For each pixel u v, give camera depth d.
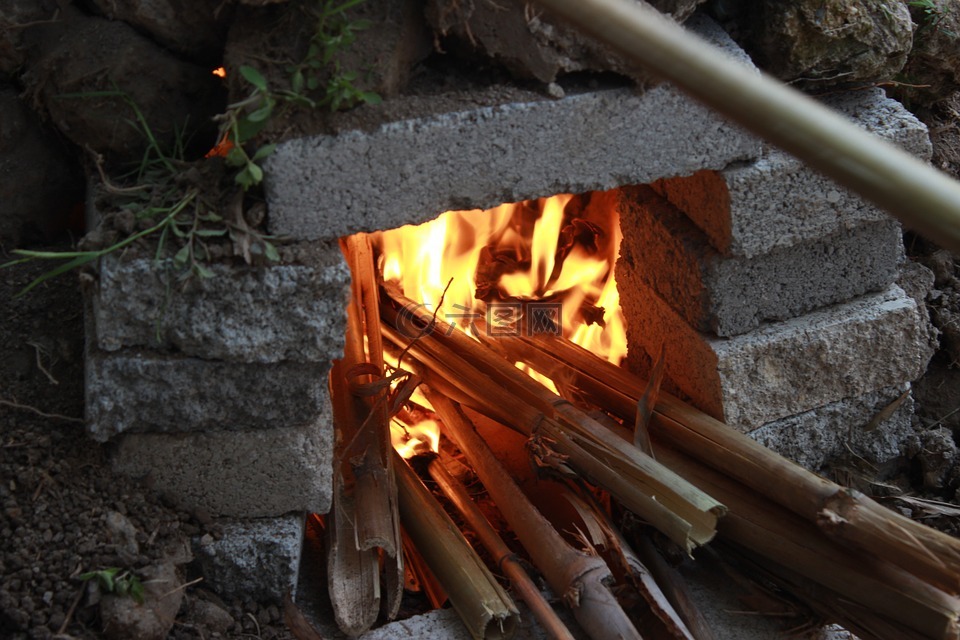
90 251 1.36
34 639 1.35
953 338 1.66
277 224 1.37
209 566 1.45
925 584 1.39
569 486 1.53
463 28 1.37
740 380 1.54
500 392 1.59
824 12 1.47
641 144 1.43
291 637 1.45
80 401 1.45
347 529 1.49
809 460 1.60
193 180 1.38
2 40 1.45
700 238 1.53
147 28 1.40
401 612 1.51
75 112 1.41
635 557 1.46
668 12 1.41
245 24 1.37
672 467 1.55
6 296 1.50
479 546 1.57
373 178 1.37
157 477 1.44
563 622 1.46
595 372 1.62
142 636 1.37
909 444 1.62
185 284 1.35
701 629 1.45
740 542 1.48
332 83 1.34
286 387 1.41
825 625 1.46
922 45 1.64
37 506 1.40
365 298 1.68
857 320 1.56
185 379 1.39
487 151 1.39
